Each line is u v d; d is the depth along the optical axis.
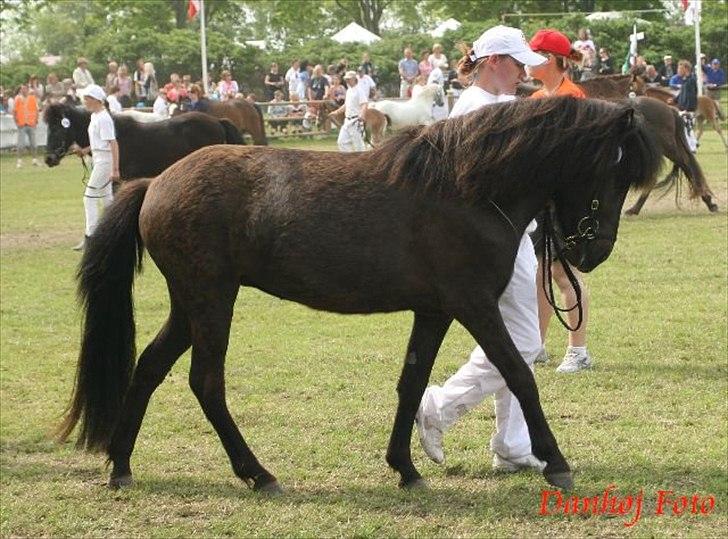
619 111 6.75
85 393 7.41
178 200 6.99
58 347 11.88
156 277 16.00
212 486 7.36
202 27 44.28
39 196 27.86
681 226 18.64
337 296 6.96
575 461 7.59
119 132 19.97
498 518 6.59
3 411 9.42
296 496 7.11
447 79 40.41
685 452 7.71
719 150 33.03
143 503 7.06
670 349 10.85
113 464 7.43
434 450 7.49
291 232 6.88
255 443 8.28
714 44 52.88
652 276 14.59
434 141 6.83
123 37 57.19
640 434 8.15
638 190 6.98
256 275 7.07
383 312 7.08
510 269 6.82
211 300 7.03
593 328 11.80
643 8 64.00
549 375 10.00
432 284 6.83
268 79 48.72
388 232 6.80
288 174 6.98
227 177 7.00
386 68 51.66
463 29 53.97
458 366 10.51
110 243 7.29
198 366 7.14
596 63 38.22
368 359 10.86
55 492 7.33
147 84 44.88
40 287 15.41
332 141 41.25
